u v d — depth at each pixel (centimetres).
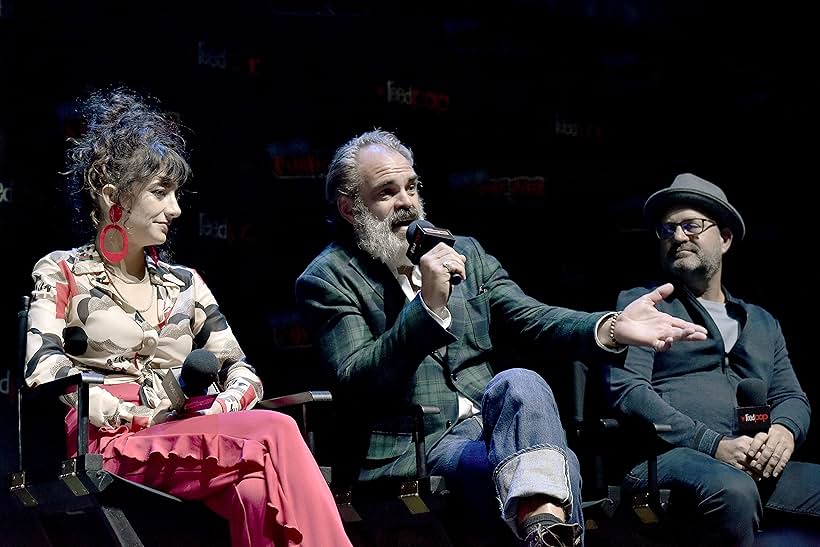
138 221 662
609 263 1195
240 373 680
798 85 1241
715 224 893
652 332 664
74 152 684
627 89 1247
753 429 814
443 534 673
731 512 748
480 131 1174
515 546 638
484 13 1185
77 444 589
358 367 685
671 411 812
